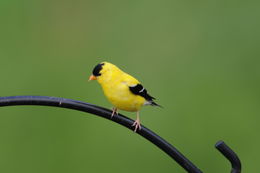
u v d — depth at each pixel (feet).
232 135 37.11
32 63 40.81
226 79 40.68
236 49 42.47
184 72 40.81
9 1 44.78
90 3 44.70
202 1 45.98
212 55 42.09
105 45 42.57
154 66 41.01
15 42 42.16
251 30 43.70
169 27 43.65
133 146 35.40
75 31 43.83
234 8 45.09
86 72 40.34
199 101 38.73
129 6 45.09
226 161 35.47
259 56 42.16
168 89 39.47
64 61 41.19
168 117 37.14
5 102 18.33
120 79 23.02
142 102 23.53
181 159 19.19
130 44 42.52
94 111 19.30
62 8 44.75
